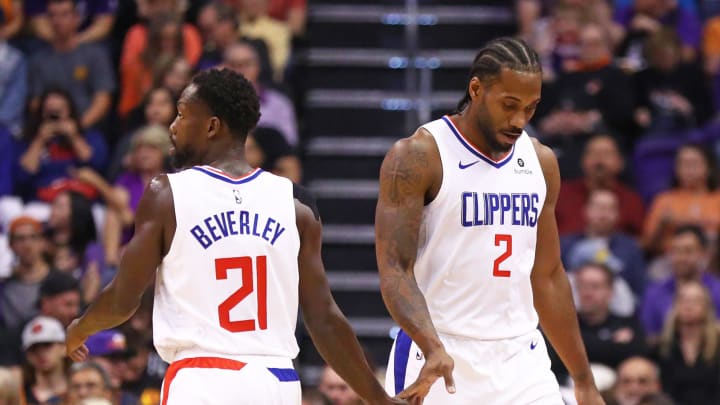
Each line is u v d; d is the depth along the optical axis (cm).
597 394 1592
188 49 3400
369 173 3481
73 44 3497
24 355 2369
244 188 1406
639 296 2938
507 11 3862
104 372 2112
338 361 1445
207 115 1412
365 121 3584
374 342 3164
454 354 1486
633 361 2464
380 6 3856
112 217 2962
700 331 2709
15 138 3262
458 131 1500
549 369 1535
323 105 3591
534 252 1533
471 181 1486
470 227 1484
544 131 3303
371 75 3678
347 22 3784
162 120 3144
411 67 3678
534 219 1520
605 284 2720
